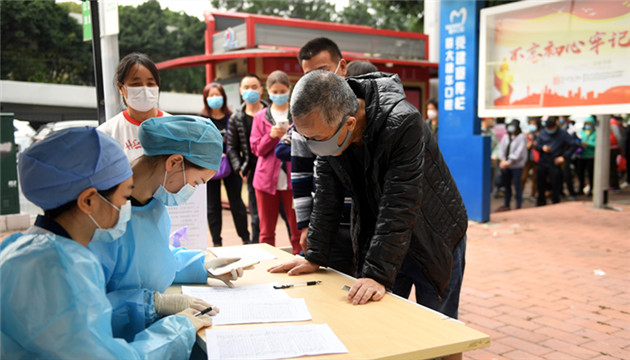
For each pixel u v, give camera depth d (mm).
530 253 6055
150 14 26406
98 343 1383
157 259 1901
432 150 2332
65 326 1343
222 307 1885
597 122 8852
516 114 7500
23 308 1340
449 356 1722
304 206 2957
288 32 9109
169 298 1854
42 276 1351
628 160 12961
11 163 7355
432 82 12289
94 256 1479
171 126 1854
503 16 7445
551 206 9539
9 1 20984
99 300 1418
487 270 5371
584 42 6848
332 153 2084
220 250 2838
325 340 1598
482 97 7719
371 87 2133
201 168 1907
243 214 5773
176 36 27016
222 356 1495
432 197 2338
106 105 3494
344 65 3057
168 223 2012
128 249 1820
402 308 1896
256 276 2328
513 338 3701
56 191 1425
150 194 1896
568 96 7051
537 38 7223
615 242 6535
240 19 10297
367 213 2479
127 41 25375
